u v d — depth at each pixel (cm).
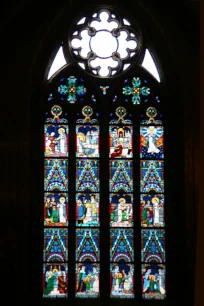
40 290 1114
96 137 1198
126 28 1238
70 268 1138
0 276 1011
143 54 1226
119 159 1192
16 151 1086
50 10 1162
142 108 1212
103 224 1159
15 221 1062
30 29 1148
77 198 1170
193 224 1101
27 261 1057
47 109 1197
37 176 1151
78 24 1231
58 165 1178
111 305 1117
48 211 1159
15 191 1072
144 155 1195
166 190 1178
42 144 1171
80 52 1223
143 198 1179
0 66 1117
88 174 1182
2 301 1012
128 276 1145
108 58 1226
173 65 1185
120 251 1156
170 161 1184
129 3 1221
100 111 1205
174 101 1189
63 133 1192
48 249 1145
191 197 1110
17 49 1132
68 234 1153
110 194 1178
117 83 1215
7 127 1093
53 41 1196
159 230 1166
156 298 1133
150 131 1205
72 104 1202
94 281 1139
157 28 1193
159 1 1173
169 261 1147
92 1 1222
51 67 1206
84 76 1212
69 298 1123
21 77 1120
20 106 1105
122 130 1205
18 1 1005
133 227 1166
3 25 1052
